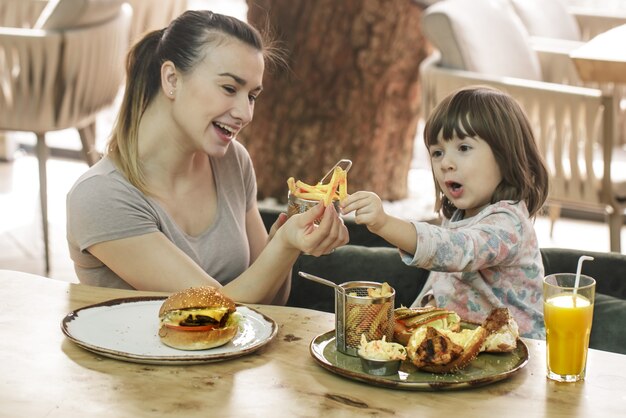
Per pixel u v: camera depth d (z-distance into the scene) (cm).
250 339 159
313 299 234
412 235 176
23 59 378
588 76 305
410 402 138
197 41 190
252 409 135
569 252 224
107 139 203
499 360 152
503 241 190
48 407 134
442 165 203
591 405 138
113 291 181
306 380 144
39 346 155
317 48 420
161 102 196
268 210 250
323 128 434
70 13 380
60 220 475
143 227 194
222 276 213
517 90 343
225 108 191
